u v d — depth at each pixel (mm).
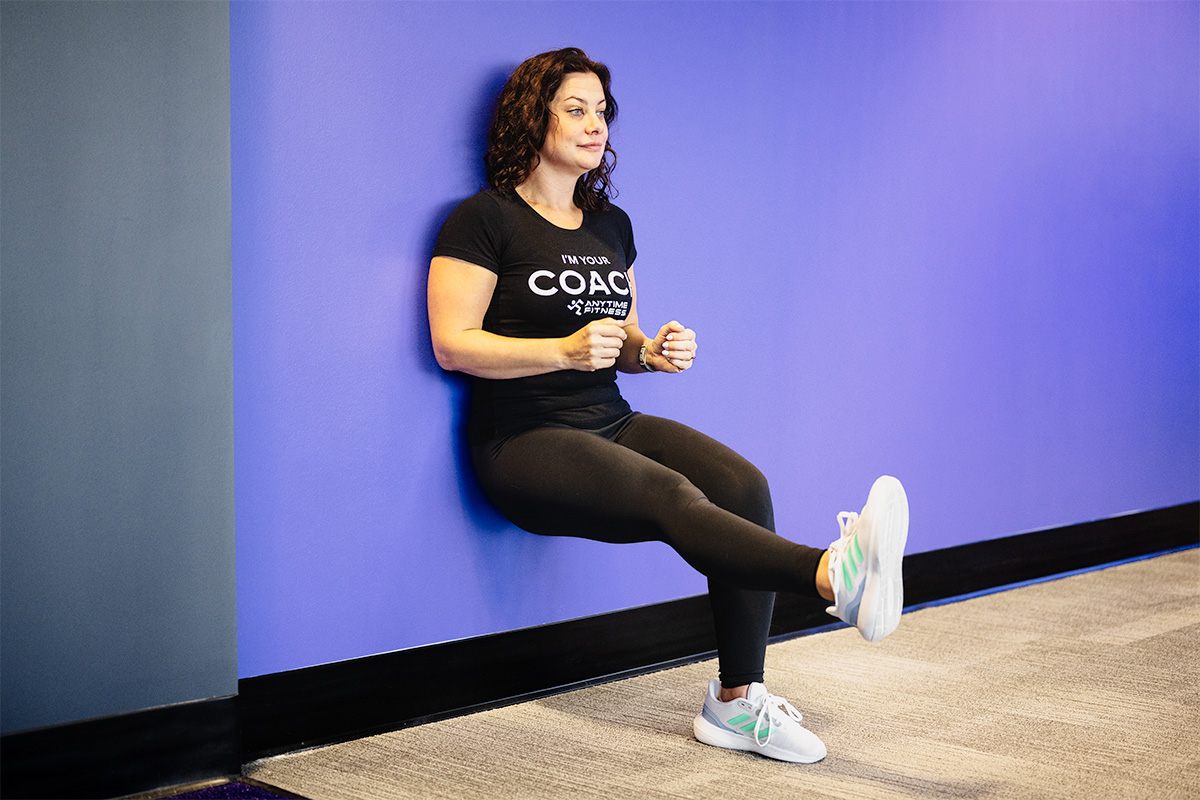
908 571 3035
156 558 1679
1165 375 3914
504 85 2191
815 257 2797
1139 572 3531
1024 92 3332
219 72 1721
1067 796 1644
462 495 2150
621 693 2244
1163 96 3848
